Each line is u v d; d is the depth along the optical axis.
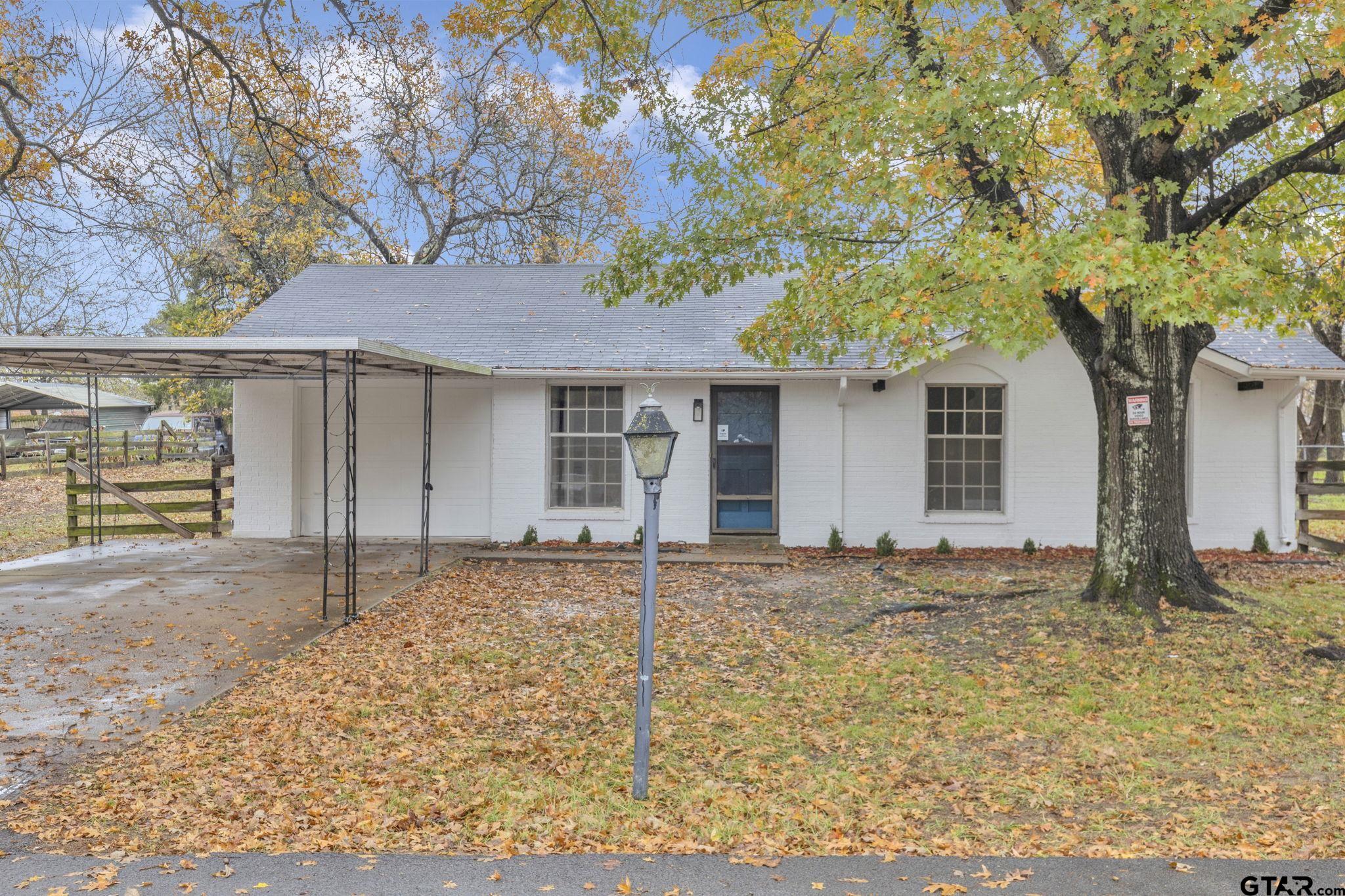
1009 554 14.92
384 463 16.16
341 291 18.03
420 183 25.28
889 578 12.67
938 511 15.49
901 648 9.13
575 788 5.78
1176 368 9.54
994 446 15.48
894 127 8.50
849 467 15.47
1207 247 7.71
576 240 28.34
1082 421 15.27
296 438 16.25
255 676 7.98
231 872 4.54
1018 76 8.17
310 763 6.06
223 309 28.61
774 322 11.05
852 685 8.02
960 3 9.66
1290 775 5.97
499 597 11.55
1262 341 15.25
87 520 19.70
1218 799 5.62
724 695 7.79
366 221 28.53
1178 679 7.86
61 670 8.08
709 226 10.63
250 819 5.20
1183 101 8.34
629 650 9.16
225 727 6.71
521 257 28.33
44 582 12.03
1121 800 5.64
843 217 10.22
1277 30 7.73
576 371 14.99
